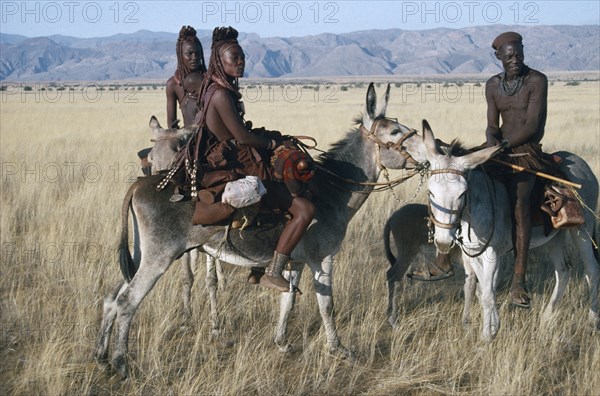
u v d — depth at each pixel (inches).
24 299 302.8
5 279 333.7
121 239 228.5
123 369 231.6
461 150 244.4
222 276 307.3
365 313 298.5
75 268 331.6
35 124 1181.7
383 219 448.5
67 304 296.8
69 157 730.2
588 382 223.9
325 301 252.7
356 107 1718.8
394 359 251.8
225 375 227.8
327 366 244.1
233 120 228.8
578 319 283.3
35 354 244.7
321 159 260.4
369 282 329.4
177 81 303.3
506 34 259.8
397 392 229.3
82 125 1174.3
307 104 1899.6
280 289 232.5
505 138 265.3
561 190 259.1
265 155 240.2
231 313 291.1
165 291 302.0
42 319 274.2
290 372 245.8
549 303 280.7
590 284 284.5
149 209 227.1
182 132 262.8
